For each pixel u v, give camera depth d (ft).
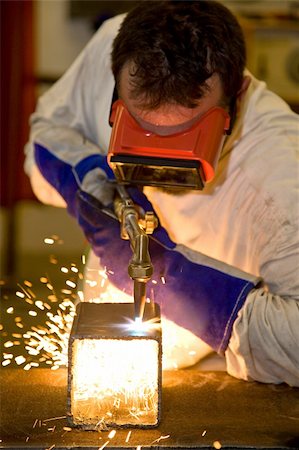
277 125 5.27
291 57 12.62
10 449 3.92
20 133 13.57
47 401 4.46
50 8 14.93
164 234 4.92
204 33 4.41
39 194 6.50
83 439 4.01
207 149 4.39
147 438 4.02
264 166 5.11
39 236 15.67
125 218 4.54
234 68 4.54
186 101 4.32
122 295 5.18
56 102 6.59
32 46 13.56
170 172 4.55
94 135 6.47
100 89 6.23
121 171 4.61
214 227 5.45
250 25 12.41
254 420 4.26
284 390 4.69
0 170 13.61
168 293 4.79
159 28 4.41
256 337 4.55
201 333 4.79
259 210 5.01
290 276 4.69
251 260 5.25
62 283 13.78
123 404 4.22
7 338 10.23
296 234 4.70
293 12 13.07
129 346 4.07
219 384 4.74
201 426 4.17
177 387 4.66
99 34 6.44
